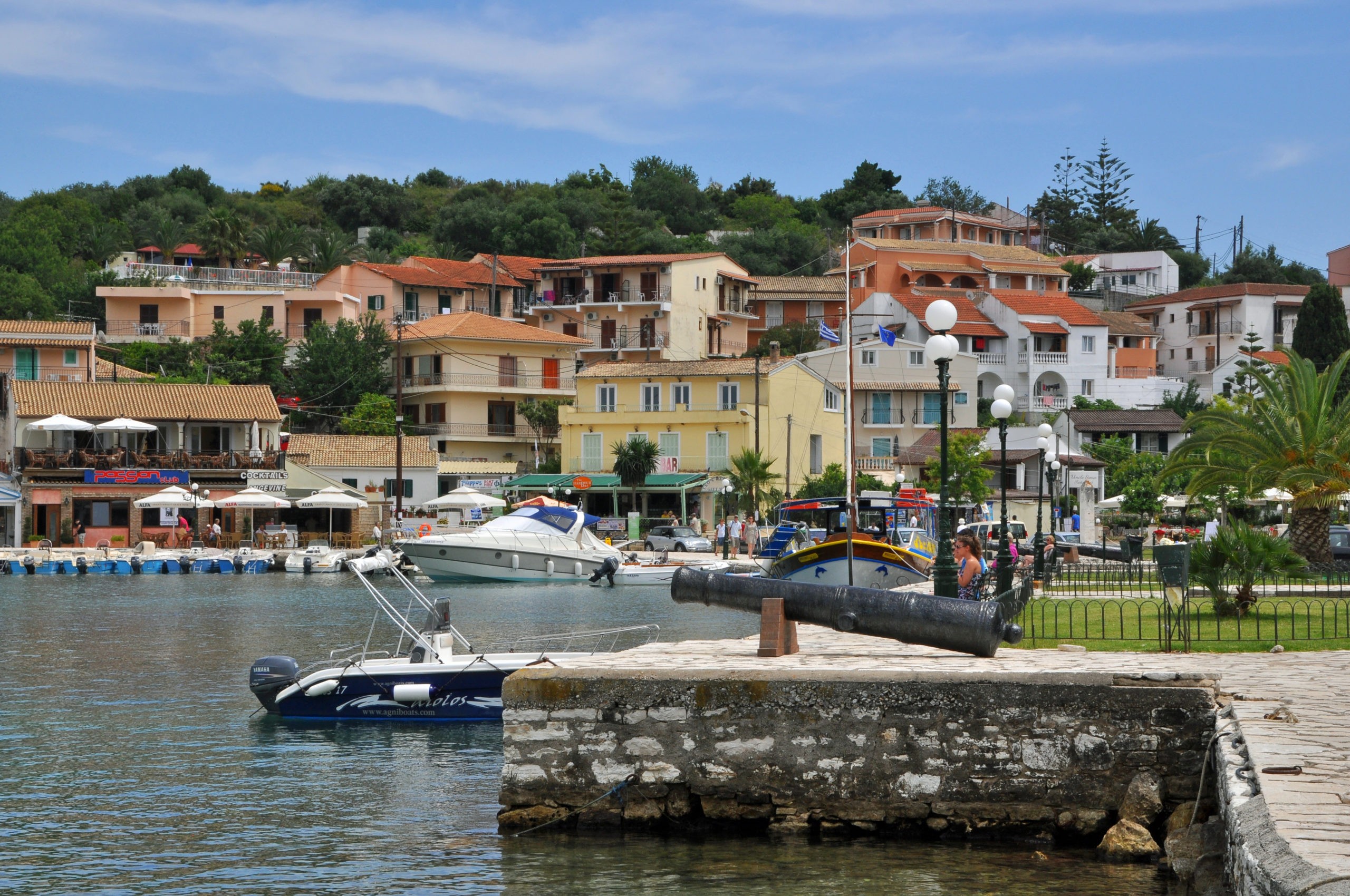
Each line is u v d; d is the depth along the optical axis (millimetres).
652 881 12445
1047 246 153625
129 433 69812
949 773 13586
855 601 16375
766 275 136625
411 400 93188
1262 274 145875
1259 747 10352
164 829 14859
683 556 64125
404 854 13672
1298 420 33000
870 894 11836
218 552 61844
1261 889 7383
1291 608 21984
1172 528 59688
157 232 134750
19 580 54812
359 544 68250
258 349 92750
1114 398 104375
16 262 113312
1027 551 44656
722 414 78438
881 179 170250
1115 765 13188
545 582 54688
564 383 95188
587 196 153625
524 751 14438
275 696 22016
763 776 13969
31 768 18078
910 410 89750
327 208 160375
